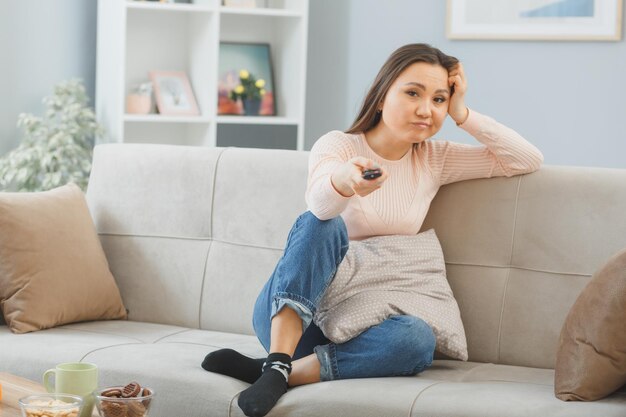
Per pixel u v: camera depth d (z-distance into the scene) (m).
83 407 1.80
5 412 1.81
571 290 2.44
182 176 2.91
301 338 2.38
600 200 2.46
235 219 2.81
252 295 2.75
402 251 2.46
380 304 2.31
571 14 4.44
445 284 2.47
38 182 4.39
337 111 4.96
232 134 5.00
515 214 2.53
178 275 2.87
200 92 4.77
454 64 2.48
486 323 2.50
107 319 2.85
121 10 4.39
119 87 4.45
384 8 4.80
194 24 4.81
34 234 2.70
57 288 2.69
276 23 5.04
